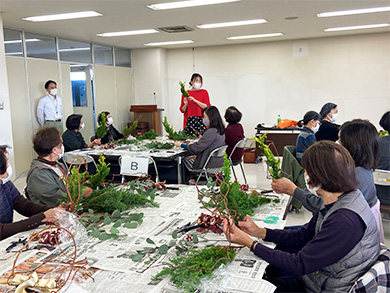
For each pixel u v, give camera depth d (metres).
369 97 9.09
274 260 1.50
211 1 5.16
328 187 1.47
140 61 10.55
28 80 7.06
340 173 1.45
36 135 2.56
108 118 6.21
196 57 10.37
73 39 8.34
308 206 2.14
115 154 4.41
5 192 2.27
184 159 4.68
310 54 9.37
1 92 5.57
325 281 1.50
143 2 5.08
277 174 2.29
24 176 6.89
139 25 6.80
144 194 2.42
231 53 10.01
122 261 1.58
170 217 2.13
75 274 1.39
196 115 6.50
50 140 2.53
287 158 3.97
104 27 6.92
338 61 9.18
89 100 9.12
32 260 1.60
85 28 6.97
